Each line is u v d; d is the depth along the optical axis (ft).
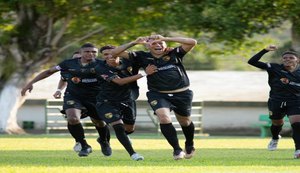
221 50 325.83
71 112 134.62
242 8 289.94
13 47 304.30
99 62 130.31
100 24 304.30
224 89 402.11
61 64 135.13
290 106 137.69
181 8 292.40
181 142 222.48
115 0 289.33
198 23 293.23
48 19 302.45
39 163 120.37
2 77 310.86
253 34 303.89
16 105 310.04
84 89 134.92
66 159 130.41
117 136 123.95
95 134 295.48
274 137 160.35
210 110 384.68
